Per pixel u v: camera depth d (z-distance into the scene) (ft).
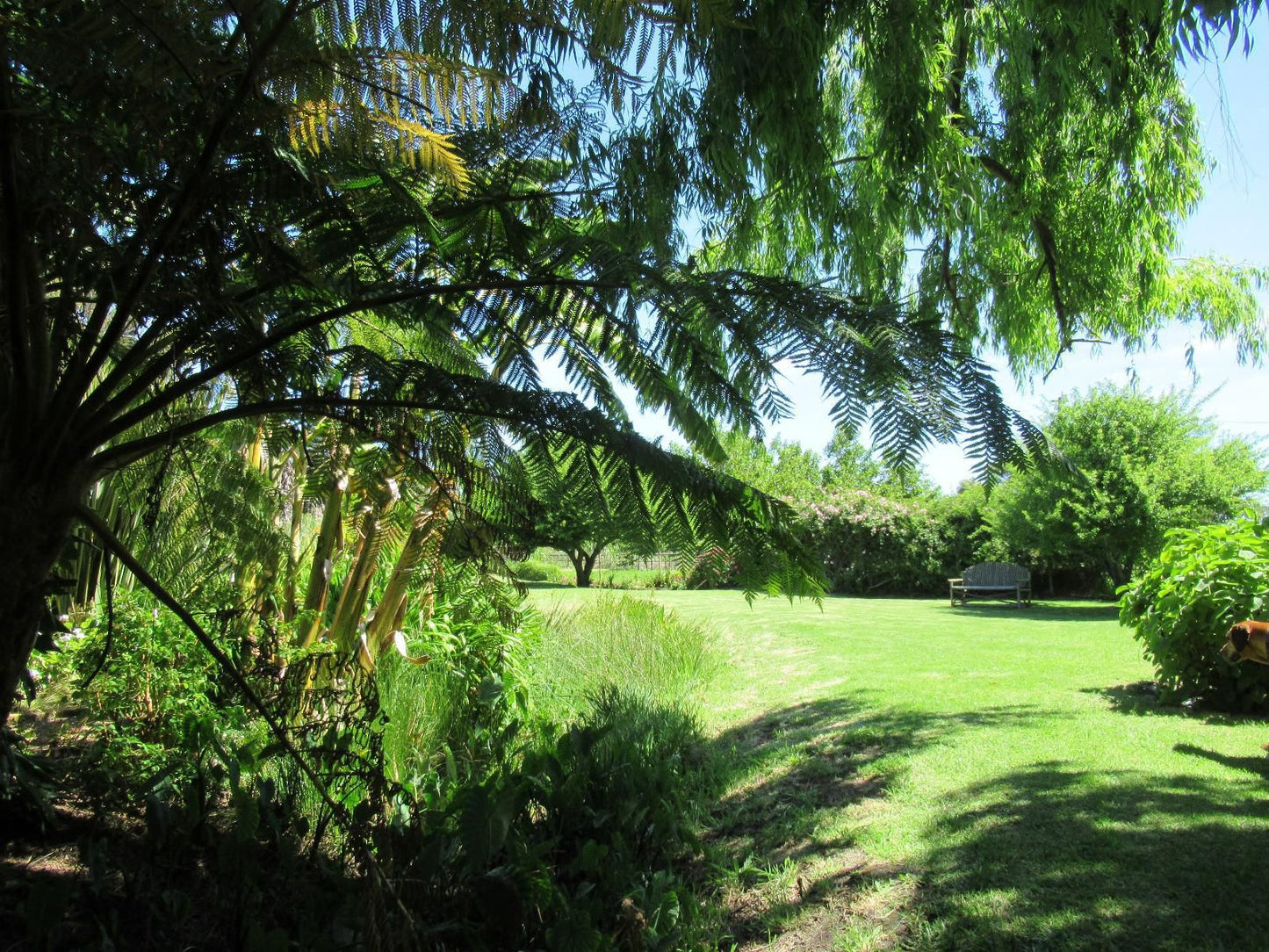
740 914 9.90
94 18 4.82
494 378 8.10
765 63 12.01
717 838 12.19
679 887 10.42
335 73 5.72
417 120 6.36
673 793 13.32
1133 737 13.88
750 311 5.91
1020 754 13.25
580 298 7.14
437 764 14.46
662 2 5.98
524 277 7.35
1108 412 47.96
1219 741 13.48
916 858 9.93
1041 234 17.80
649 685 21.12
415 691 15.39
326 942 7.72
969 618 40.01
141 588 14.15
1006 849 9.69
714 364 6.63
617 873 10.16
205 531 12.07
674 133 12.36
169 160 5.61
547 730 15.01
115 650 12.94
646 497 7.04
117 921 8.38
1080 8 13.20
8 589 5.68
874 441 5.11
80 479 5.99
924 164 14.80
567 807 11.68
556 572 61.21
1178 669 16.25
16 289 5.26
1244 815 10.01
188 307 6.50
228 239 6.31
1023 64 15.35
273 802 10.71
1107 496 46.32
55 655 14.29
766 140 13.32
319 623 16.02
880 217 16.61
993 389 5.25
